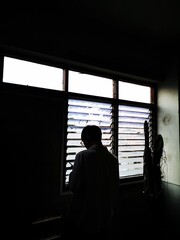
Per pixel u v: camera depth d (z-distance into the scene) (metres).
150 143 3.28
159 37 3.03
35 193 1.94
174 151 3.06
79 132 2.47
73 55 2.33
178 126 3.03
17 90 1.98
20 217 1.82
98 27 2.65
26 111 1.97
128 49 2.94
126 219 2.36
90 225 1.31
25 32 2.03
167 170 3.15
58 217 2.04
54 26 2.24
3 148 1.80
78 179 1.34
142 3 2.21
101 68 2.60
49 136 2.09
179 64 3.11
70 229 1.41
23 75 2.14
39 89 2.14
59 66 2.38
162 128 3.27
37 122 2.03
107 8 2.31
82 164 1.37
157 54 3.30
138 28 2.77
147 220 2.40
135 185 2.93
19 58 2.12
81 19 2.49
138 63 3.04
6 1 1.94
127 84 3.07
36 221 1.91
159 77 3.23
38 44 2.10
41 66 2.28
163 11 2.37
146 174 2.55
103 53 2.66
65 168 2.27
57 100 2.20
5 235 1.72
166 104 3.22
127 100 3.01
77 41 2.42
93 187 1.33
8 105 1.88
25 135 1.94
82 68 2.56
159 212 2.53
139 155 3.11
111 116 2.84
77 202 1.38
